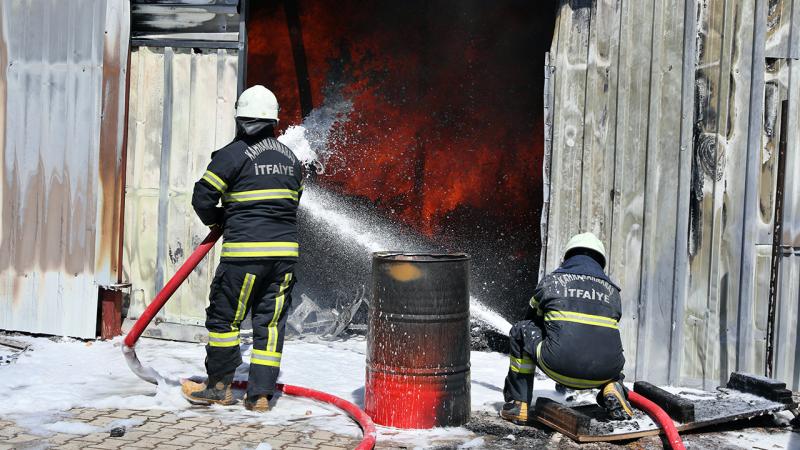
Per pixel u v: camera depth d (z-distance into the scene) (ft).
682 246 19.58
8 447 13.53
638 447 14.74
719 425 16.42
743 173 19.66
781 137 19.39
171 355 20.61
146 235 22.35
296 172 16.79
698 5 19.65
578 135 20.11
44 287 22.24
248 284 16.08
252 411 16.22
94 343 21.74
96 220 21.91
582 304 15.38
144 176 22.30
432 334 15.40
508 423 15.99
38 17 22.00
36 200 22.21
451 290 15.55
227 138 21.90
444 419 15.53
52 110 22.04
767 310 19.92
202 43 21.84
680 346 19.77
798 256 19.93
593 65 19.97
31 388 17.17
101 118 21.84
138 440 14.12
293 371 19.65
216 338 16.35
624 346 19.94
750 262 19.66
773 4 19.70
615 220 19.88
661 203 19.70
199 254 16.69
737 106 19.61
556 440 15.01
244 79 21.89
